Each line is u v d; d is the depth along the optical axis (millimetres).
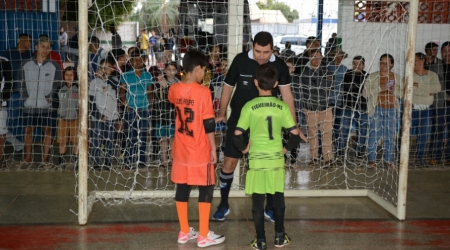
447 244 4422
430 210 5414
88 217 4973
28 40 7246
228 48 5473
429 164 7695
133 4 8039
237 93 4660
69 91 7035
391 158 7344
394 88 7059
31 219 4898
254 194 4188
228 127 4734
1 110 7121
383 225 4898
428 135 7719
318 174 6953
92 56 6859
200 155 4184
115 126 7066
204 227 4270
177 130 4270
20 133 7406
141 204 5426
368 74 7332
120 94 6891
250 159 4133
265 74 4047
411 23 4730
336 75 7336
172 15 8109
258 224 4180
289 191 5754
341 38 7531
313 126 7137
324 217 5113
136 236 4500
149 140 7043
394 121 7059
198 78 4238
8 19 8273
